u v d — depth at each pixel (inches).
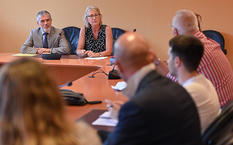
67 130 37.6
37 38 183.6
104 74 125.8
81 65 143.2
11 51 229.9
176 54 72.2
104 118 75.2
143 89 53.3
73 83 111.7
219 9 198.8
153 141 49.8
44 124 35.9
